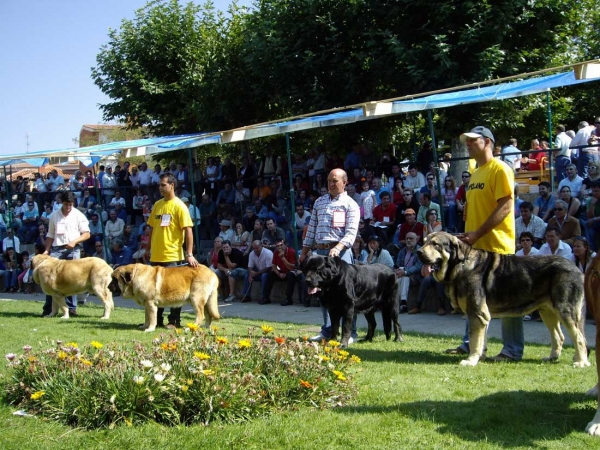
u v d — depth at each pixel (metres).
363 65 16.97
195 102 21.89
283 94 18.45
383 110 9.62
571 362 6.58
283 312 11.88
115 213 18.47
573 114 23.17
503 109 15.95
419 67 15.40
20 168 34.09
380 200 14.45
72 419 4.64
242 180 18.20
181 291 8.99
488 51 14.58
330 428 4.39
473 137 6.52
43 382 4.93
